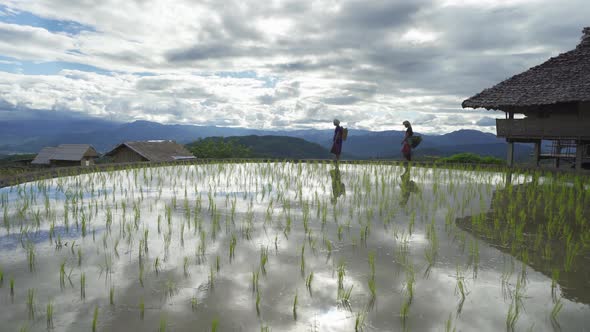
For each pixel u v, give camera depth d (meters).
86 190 7.56
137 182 8.82
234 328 2.37
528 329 2.38
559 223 4.93
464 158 16.81
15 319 2.44
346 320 2.48
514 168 12.02
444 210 5.91
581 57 12.98
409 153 14.06
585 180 9.02
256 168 12.45
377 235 4.48
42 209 5.71
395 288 2.98
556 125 12.14
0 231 4.50
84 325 2.38
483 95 13.62
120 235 4.36
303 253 3.78
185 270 3.30
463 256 3.74
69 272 3.25
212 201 6.25
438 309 2.64
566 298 2.82
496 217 5.41
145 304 2.67
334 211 5.77
